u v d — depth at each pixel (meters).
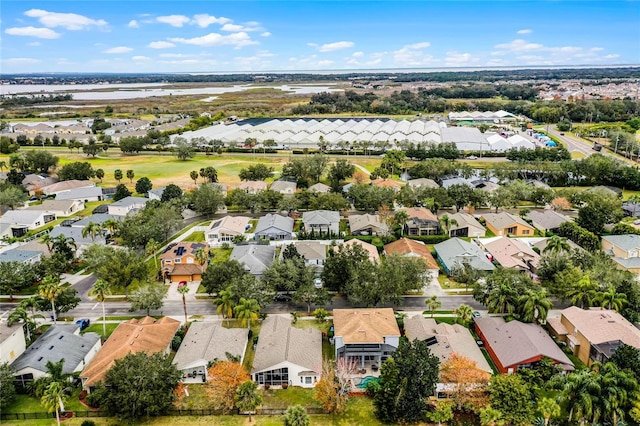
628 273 95.00
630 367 64.00
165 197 157.12
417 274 94.44
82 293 100.19
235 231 126.44
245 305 81.12
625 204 148.12
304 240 127.44
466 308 81.06
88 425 62.47
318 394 65.50
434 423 63.69
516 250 110.44
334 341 81.12
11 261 103.56
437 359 65.94
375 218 135.38
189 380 73.25
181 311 92.69
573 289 87.50
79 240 121.38
